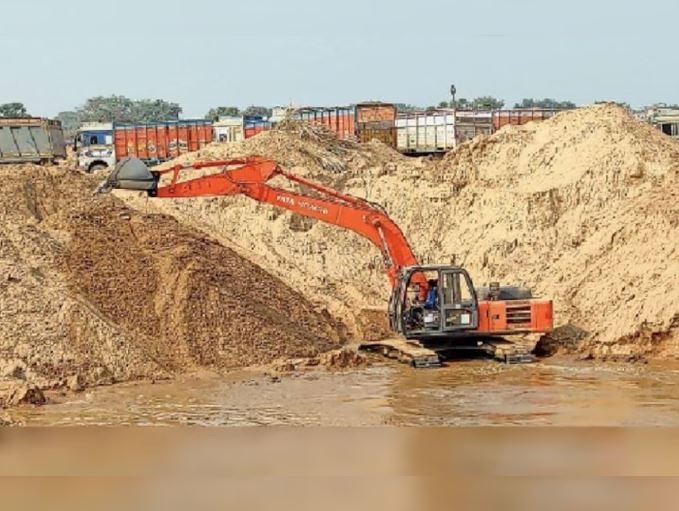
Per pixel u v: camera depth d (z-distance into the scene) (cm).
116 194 6162
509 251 5784
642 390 3938
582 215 5778
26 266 4462
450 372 4378
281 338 4594
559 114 6669
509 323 4575
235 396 3903
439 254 6031
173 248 4800
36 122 7325
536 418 3466
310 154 7050
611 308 4831
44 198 5103
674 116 11488
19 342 4100
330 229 6088
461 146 6669
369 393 3959
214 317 4497
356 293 5678
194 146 10031
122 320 4400
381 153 7975
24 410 3641
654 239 5028
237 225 6088
